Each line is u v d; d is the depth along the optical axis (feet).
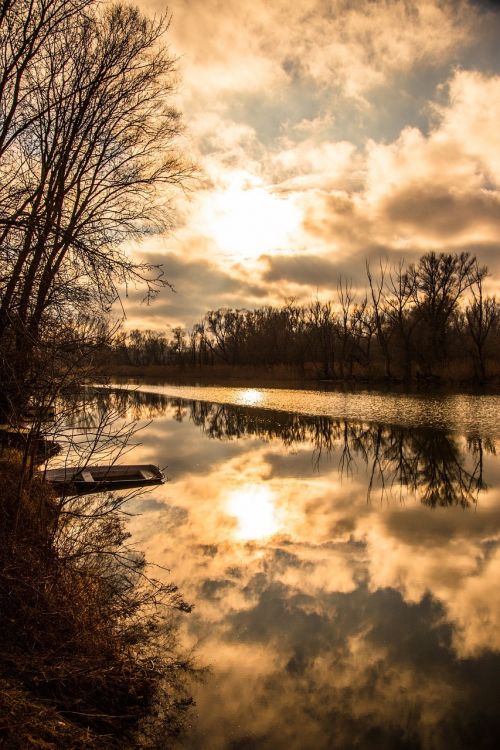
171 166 38.27
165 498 41.52
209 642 20.07
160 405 128.57
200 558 28.84
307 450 64.08
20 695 13.28
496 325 189.57
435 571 27.07
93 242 23.49
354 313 182.80
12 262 19.27
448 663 18.99
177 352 358.43
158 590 23.40
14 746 11.76
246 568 27.48
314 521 35.70
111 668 15.44
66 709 14.30
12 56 24.56
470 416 83.61
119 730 14.84
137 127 37.11
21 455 23.65
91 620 17.12
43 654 15.02
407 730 15.55
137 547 30.25
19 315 18.49
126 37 35.04
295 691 17.26
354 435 72.69
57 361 18.72
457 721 16.03
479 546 30.63
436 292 162.40
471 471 50.52
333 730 15.49
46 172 28.04
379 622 21.91
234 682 17.60
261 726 15.56
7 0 22.71
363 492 43.78
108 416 22.13
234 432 80.69
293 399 124.47
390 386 152.76
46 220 18.52
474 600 23.86
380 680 17.98
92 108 34.35
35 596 16.14
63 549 19.10
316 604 23.48
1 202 20.43
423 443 64.75
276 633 20.92
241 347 271.90
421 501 40.65
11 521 18.34
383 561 28.50
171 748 14.57
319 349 221.46
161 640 19.98
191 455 61.72
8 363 17.97
